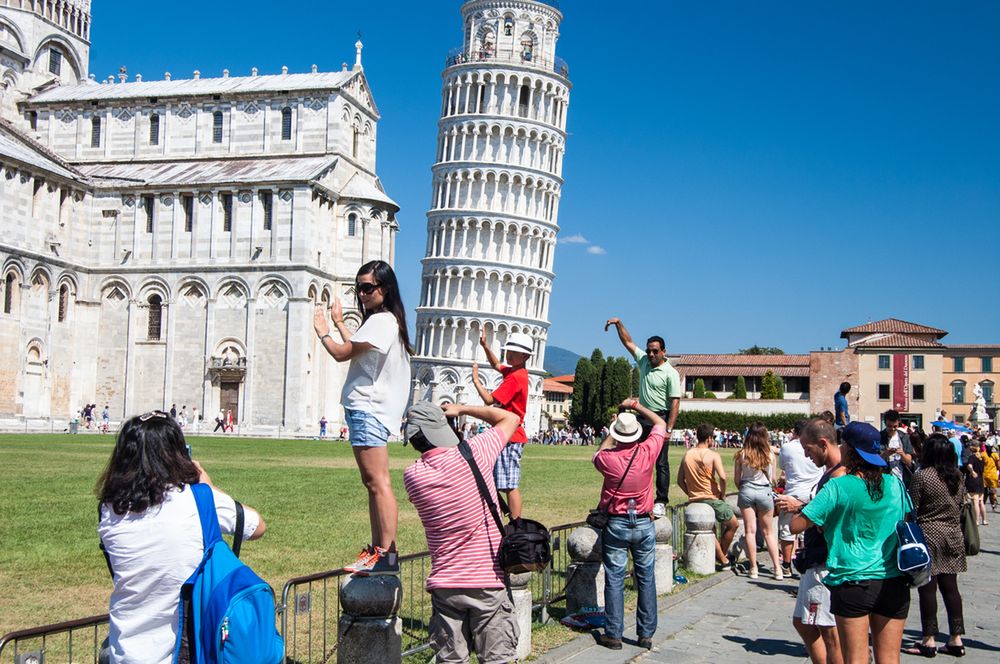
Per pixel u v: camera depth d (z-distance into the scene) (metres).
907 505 10.05
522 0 127.56
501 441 9.73
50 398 81.75
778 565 19.44
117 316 85.56
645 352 17.81
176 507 6.86
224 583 6.82
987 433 64.62
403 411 9.89
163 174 87.88
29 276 78.69
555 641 13.58
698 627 14.96
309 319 81.56
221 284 82.75
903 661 13.60
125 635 6.78
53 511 23.92
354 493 30.23
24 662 7.79
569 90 132.62
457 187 127.06
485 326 122.69
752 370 154.88
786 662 12.95
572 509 27.73
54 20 97.19
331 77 90.88
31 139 86.62
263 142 88.94
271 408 81.00
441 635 9.38
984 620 16.38
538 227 127.00
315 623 13.73
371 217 87.19
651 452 13.53
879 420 121.38
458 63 129.38
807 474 17.94
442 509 9.25
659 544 17.34
